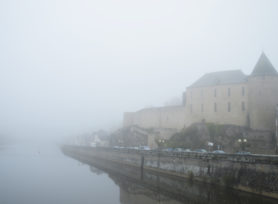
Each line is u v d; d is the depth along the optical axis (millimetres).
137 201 28953
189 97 66500
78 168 55625
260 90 52250
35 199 30234
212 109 61438
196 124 58750
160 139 60656
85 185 37906
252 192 26594
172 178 37156
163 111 72938
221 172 30797
